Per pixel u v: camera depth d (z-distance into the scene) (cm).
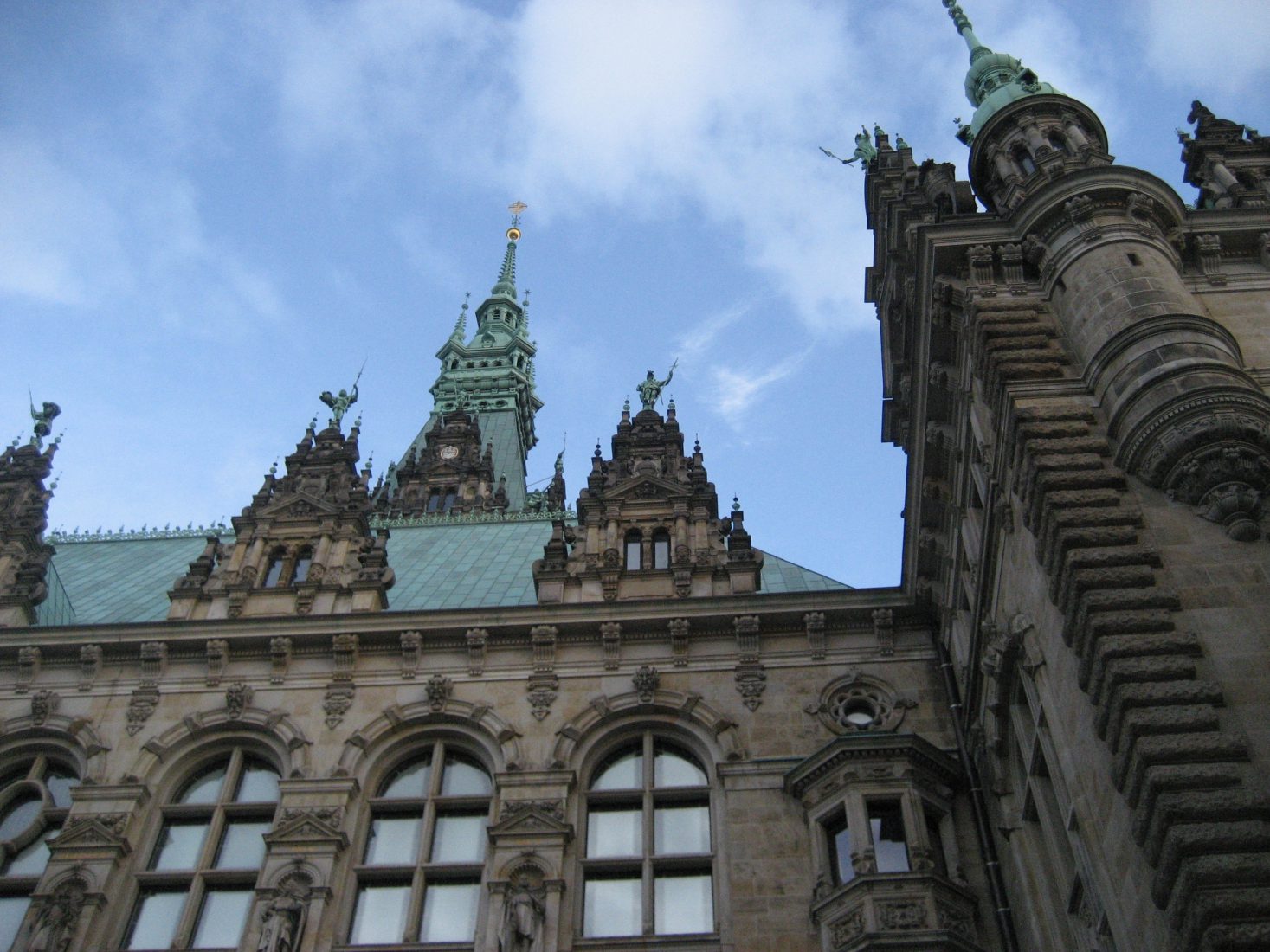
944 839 2575
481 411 9881
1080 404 2206
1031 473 2122
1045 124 3003
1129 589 1897
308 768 2822
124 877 2677
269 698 2992
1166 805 1622
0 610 3281
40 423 3991
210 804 2817
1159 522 1988
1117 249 2414
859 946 2289
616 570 3225
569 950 2442
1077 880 2048
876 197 3369
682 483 3516
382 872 2641
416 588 3641
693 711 2867
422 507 7106
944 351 2683
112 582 3944
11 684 3072
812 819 2598
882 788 2577
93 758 2884
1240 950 1488
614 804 2762
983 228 2638
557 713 2898
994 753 2514
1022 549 2245
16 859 2786
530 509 5384
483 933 2497
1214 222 2581
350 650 3041
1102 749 1848
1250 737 1691
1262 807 1602
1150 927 1684
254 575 3362
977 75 3353
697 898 2573
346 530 3481
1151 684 1766
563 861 2591
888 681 2911
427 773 2873
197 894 2644
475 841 2720
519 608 3066
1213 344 2166
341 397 4034
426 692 2959
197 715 2953
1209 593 1869
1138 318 2236
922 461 2836
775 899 2494
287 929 2473
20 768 2981
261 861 2714
